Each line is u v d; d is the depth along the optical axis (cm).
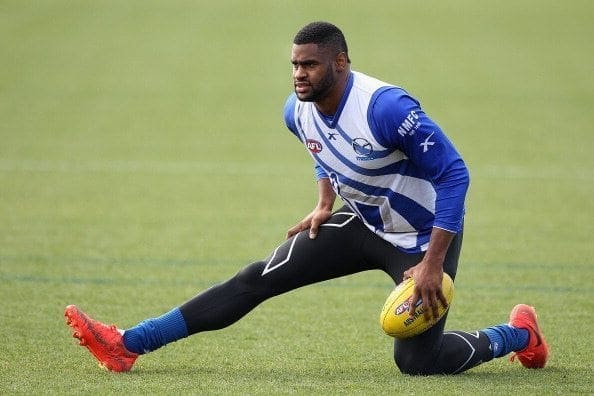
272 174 4894
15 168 4912
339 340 2223
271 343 2189
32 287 2767
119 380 1828
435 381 1825
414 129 1712
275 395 1719
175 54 8712
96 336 1867
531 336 1945
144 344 1888
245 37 9494
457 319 2478
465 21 10500
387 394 1728
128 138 5800
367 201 1838
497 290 2792
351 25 10162
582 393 1761
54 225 3703
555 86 7731
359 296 2706
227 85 7606
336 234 1894
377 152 1764
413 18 10562
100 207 4069
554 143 5772
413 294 1742
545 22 10488
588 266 3117
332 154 1812
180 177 4778
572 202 4247
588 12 11006
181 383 1806
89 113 6525
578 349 2150
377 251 1878
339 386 1788
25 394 1717
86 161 5131
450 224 1716
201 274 3000
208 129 6128
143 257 3216
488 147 5650
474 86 7719
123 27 9769
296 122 1869
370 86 1756
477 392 1745
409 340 1831
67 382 1808
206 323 1892
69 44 8944
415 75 8131
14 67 7975
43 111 6544
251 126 6247
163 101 6988
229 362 2009
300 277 1897
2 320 2372
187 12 10594
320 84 1736
